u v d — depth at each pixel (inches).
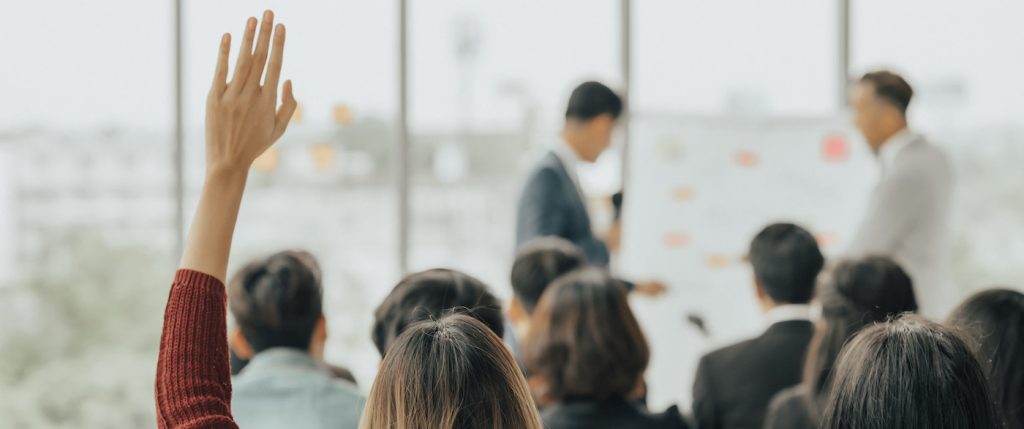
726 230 179.2
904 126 152.9
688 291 178.5
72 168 173.3
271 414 80.4
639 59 187.6
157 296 175.9
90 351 174.9
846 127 180.5
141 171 174.7
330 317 180.5
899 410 42.9
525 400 40.5
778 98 190.5
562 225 150.3
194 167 175.9
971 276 192.2
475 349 40.5
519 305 110.3
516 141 183.9
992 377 67.0
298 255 88.4
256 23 42.8
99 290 174.9
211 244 41.3
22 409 172.7
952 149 192.4
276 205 177.9
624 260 178.5
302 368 83.4
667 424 83.4
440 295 77.4
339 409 81.2
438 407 39.4
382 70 179.8
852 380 44.5
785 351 101.7
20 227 172.6
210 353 39.2
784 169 180.1
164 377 38.5
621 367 83.3
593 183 178.7
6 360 172.2
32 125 172.2
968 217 192.4
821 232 180.5
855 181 180.5
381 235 181.5
